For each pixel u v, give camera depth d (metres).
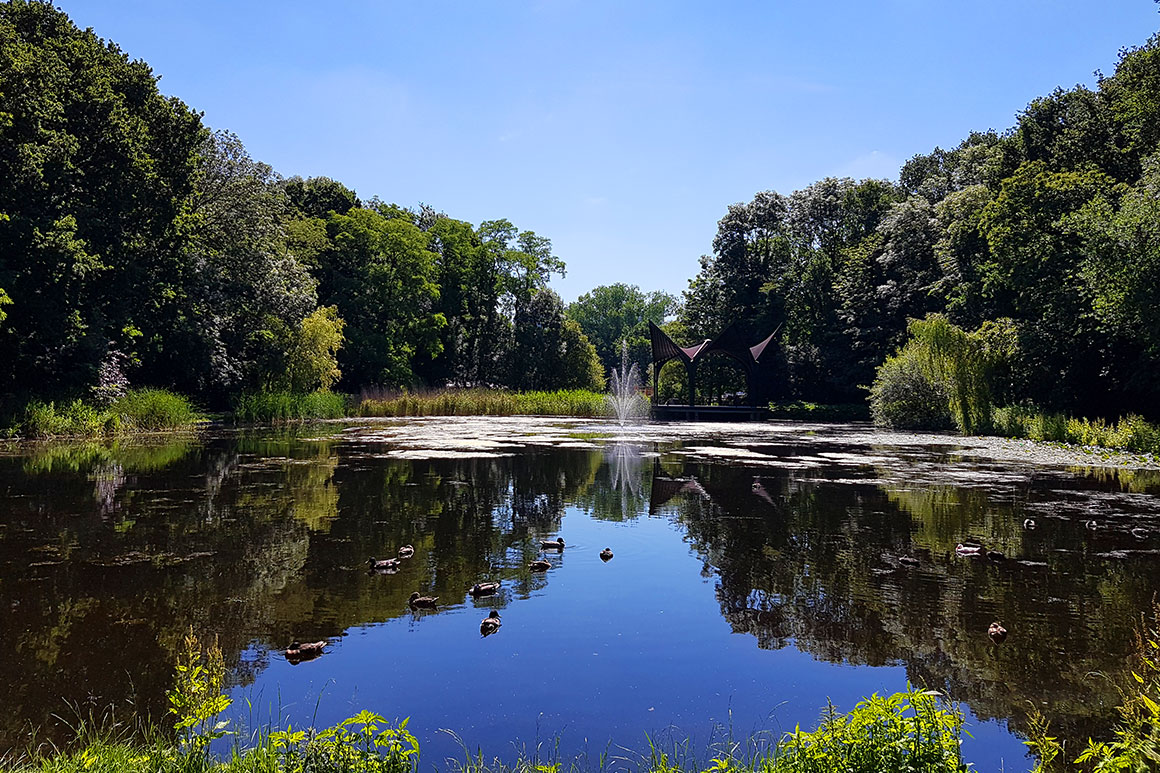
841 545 7.82
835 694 4.20
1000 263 25.97
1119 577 6.58
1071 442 20.50
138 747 3.43
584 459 15.98
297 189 46.56
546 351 55.22
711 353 42.22
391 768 2.82
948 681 4.40
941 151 49.31
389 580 6.39
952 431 26.45
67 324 20.11
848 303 40.84
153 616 5.39
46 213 19.66
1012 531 8.52
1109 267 18.89
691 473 13.68
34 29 21.84
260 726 3.70
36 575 6.39
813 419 36.19
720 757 3.38
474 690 4.21
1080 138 25.86
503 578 6.52
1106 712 3.99
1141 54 23.55
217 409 31.12
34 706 3.93
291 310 31.92
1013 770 3.37
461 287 52.47
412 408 34.88
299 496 10.55
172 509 9.45
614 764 3.36
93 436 19.72
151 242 24.28
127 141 21.69
